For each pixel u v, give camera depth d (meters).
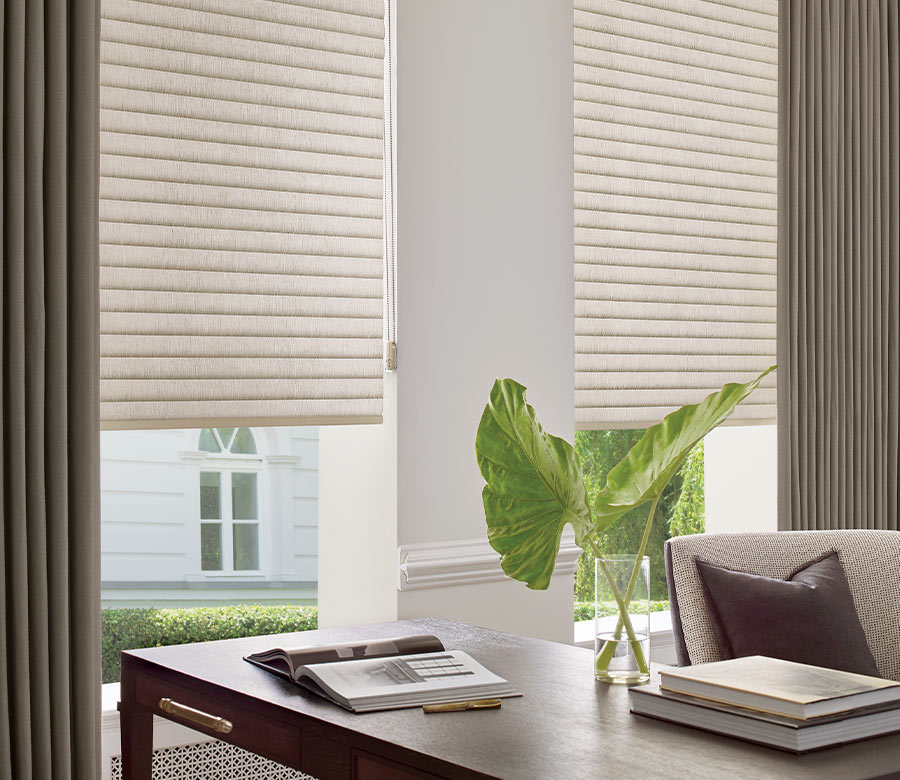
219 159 2.62
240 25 2.65
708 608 2.47
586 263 3.22
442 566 2.78
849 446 3.62
